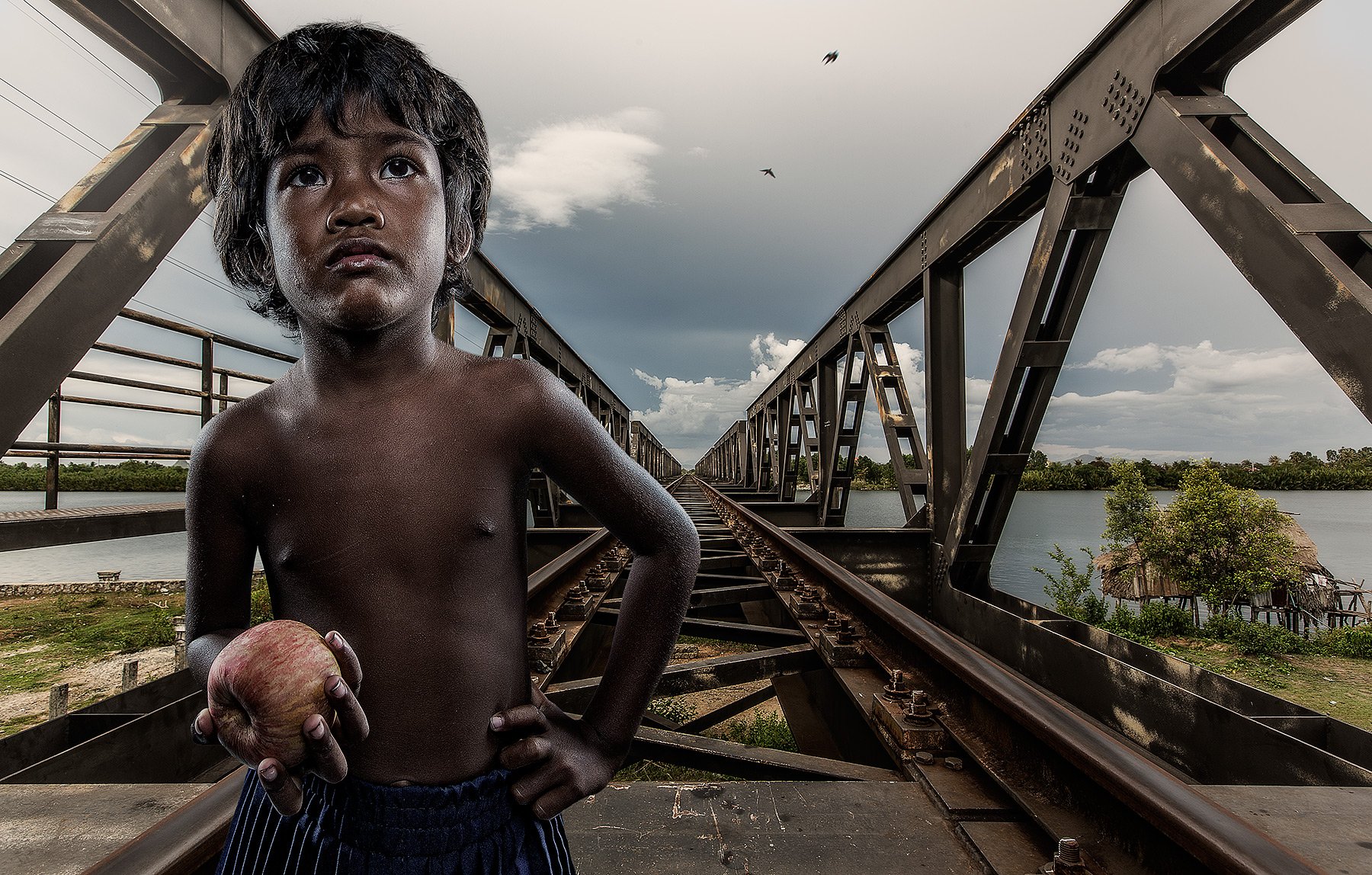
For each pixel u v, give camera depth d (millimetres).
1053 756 1622
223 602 643
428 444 598
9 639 13445
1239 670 8977
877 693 2447
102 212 3246
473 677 597
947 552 5910
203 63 3643
